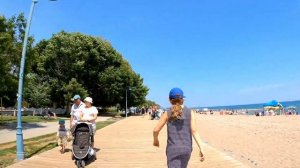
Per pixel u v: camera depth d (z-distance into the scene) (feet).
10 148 55.06
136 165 38.24
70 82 201.26
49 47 213.46
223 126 127.54
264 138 80.38
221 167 35.91
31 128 104.47
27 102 200.85
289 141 73.61
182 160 20.18
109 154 45.73
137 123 125.49
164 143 58.08
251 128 114.52
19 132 44.60
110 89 224.12
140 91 274.98
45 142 64.03
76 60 213.05
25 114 197.06
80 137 36.78
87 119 38.93
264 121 163.02
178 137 20.31
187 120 20.52
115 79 224.94
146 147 52.65
